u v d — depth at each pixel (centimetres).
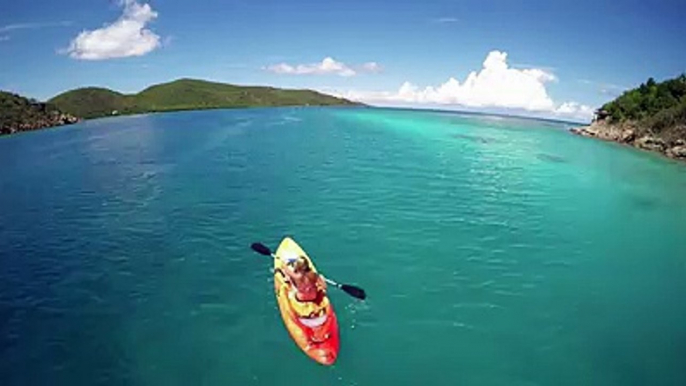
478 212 2623
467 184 3231
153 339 1388
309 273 1370
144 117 8556
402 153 4341
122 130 6131
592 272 1939
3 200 2738
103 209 2552
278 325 1462
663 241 2298
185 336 1403
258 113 9144
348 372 1273
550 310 1631
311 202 2717
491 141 5344
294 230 2264
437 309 1600
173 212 2500
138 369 1263
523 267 1950
